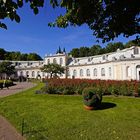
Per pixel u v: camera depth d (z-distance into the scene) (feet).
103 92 68.23
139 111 46.37
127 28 20.58
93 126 35.81
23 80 248.73
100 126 35.73
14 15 12.54
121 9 18.78
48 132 32.94
